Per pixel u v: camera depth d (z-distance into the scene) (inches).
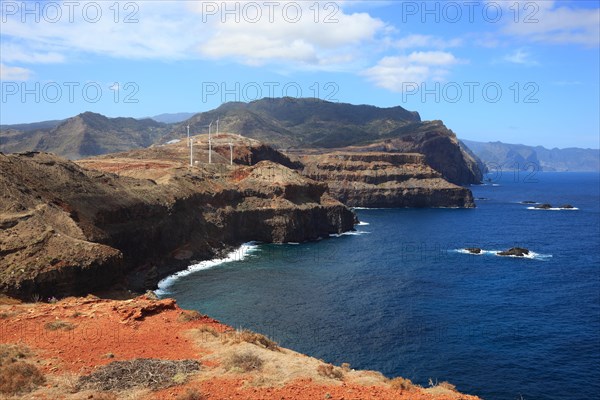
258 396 711.1
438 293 2486.5
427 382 1464.1
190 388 717.3
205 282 2632.9
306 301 2278.5
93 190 2541.8
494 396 1391.5
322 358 1611.7
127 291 1903.3
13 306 1291.8
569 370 1568.7
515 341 1815.9
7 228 1761.8
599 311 2204.7
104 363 863.7
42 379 772.0
